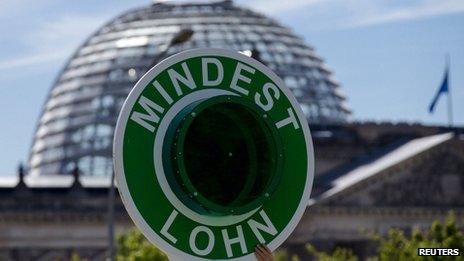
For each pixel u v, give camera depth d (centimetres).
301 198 2769
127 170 2667
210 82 2738
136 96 2691
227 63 2752
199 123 2686
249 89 2762
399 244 10875
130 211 2661
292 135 2780
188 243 2686
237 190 2694
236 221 2722
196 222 2689
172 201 2675
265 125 2717
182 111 2708
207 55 2739
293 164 2773
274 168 2722
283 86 2781
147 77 2700
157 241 2672
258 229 2736
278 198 2758
